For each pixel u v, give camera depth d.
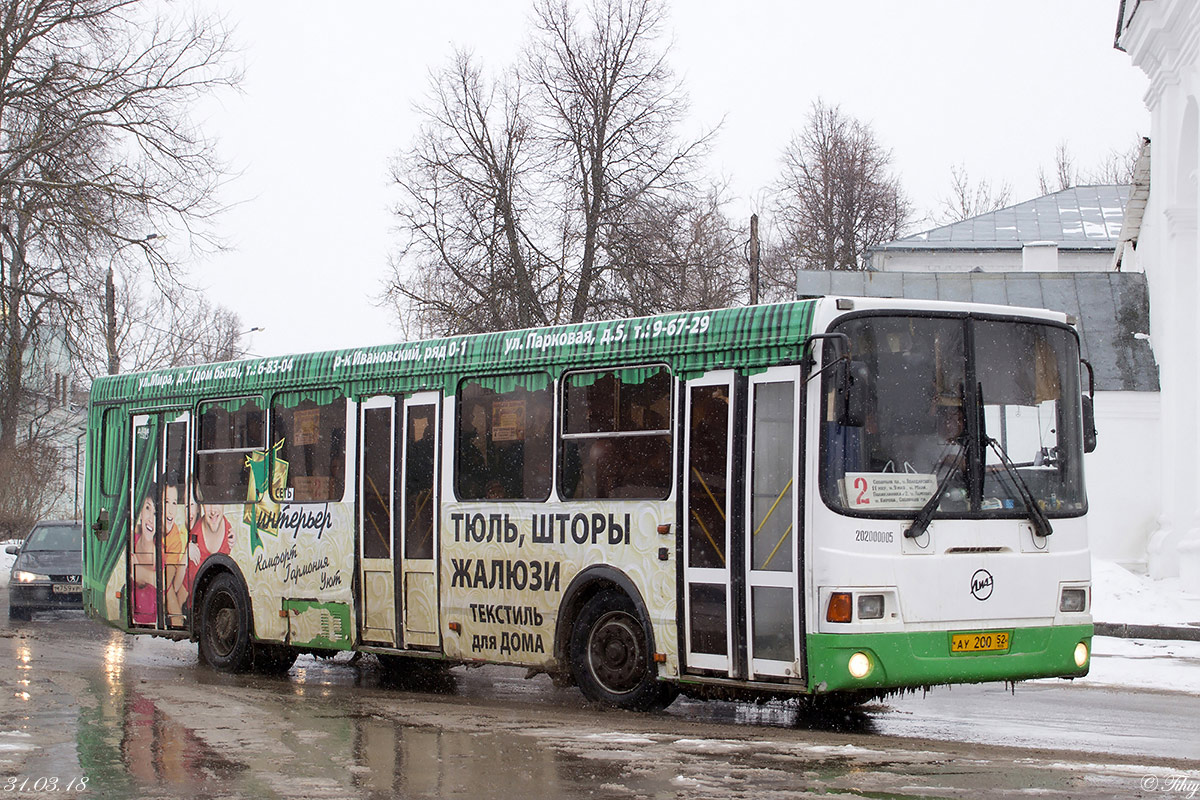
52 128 29.16
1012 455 9.77
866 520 9.12
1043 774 7.50
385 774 7.43
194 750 8.25
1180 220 23.41
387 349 12.70
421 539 12.12
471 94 36.53
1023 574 9.62
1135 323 26.12
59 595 21.48
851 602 9.02
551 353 11.22
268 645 14.02
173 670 14.25
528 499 11.27
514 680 13.41
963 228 47.47
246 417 14.12
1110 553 24.95
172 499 14.97
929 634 9.20
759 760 7.89
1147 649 16.25
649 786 7.06
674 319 10.34
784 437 9.44
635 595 10.34
